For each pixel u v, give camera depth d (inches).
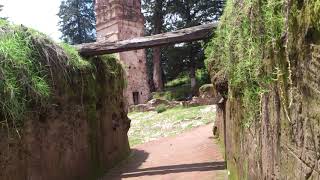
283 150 134.0
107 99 497.7
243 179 240.2
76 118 387.9
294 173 120.0
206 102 1058.7
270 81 144.2
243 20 187.8
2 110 257.6
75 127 385.7
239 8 200.7
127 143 608.4
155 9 1583.4
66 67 360.5
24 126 286.7
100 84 467.5
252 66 175.6
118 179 434.9
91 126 433.1
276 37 128.9
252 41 164.2
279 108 136.6
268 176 159.5
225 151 416.8
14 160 272.1
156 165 488.7
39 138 310.7
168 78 1768.0
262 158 172.4
